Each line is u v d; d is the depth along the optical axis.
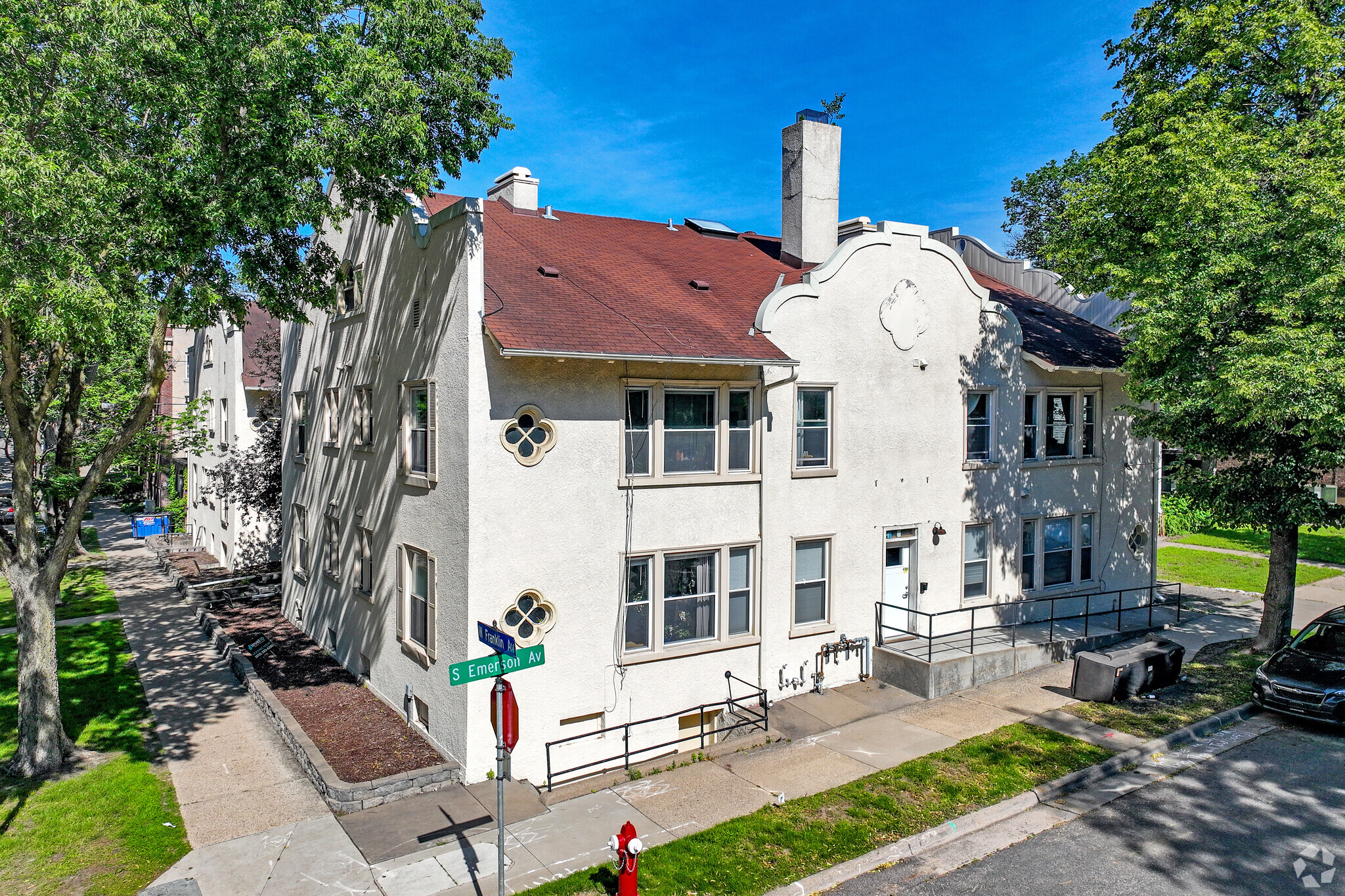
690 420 13.57
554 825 10.09
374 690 15.23
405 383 13.63
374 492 15.33
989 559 17.61
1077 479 19.11
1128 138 16.42
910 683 14.90
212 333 30.83
